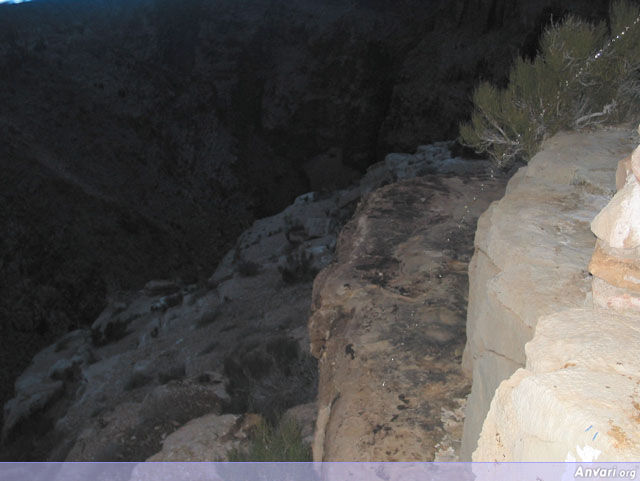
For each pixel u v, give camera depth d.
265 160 54.47
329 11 58.12
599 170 4.23
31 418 15.12
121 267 34.94
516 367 2.83
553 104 5.85
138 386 12.75
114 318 22.50
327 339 5.05
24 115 42.59
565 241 3.27
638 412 1.37
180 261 38.59
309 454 5.38
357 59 52.84
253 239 24.64
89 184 40.03
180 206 45.31
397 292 5.25
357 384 4.19
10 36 46.97
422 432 3.66
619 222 2.21
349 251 6.24
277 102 55.41
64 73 47.16
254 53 58.00
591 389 1.46
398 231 6.54
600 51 5.82
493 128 6.64
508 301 2.88
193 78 55.84
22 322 29.94
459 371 4.14
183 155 50.06
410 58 47.62
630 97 5.94
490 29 43.88
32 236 33.44
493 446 1.75
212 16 60.28
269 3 59.41
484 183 7.92
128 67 50.47
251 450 5.71
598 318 1.89
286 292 15.17
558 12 39.09
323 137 53.81
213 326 14.57
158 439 7.62
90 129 45.22
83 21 60.84
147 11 62.34
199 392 8.20
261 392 8.08
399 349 4.45
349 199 23.47
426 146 23.12
